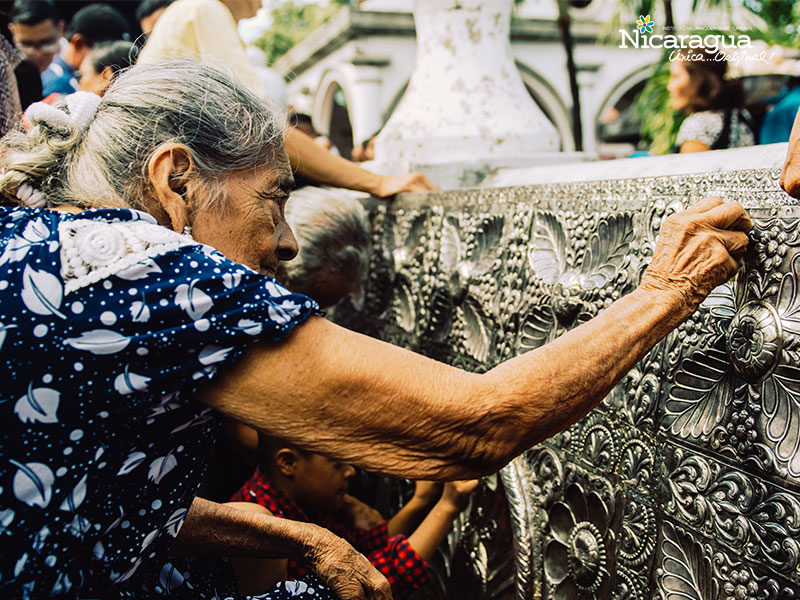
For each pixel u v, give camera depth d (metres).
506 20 2.33
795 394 0.89
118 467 0.83
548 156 2.19
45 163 0.93
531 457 1.44
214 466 2.16
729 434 0.97
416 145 2.21
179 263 0.81
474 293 1.62
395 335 2.03
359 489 2.19
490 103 2.24
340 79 10.27
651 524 1.10
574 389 0.88
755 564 0.92
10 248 0.80
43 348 0.77
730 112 2.98
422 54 2.35
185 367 0.79
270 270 0.99
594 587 1.22
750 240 0.98
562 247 1.37
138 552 0.88
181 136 0.89
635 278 1.15
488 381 0.86
